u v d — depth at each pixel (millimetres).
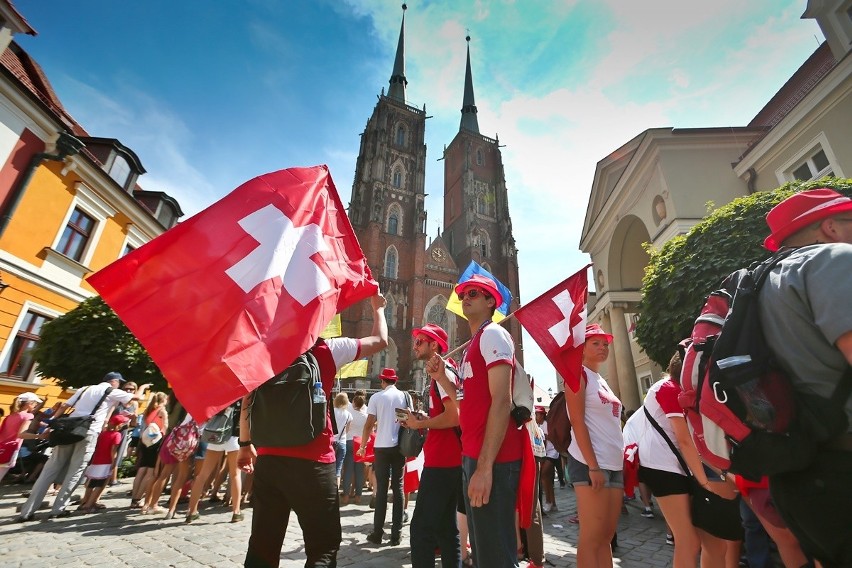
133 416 8570
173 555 4285
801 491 1344
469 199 50906
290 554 4480
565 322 3090
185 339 2010
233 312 2115
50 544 4602
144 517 6055
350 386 33188
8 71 10727
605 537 2783
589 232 20547
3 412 9719
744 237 7957
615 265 18719
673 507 2951
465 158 54094
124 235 16234
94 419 6277
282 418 2246
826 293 1264
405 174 47750
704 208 13320
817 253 1386
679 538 2895
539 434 6527
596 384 3197
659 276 9297
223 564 4039
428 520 3107
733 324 1532
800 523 1373
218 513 6512
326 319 2404
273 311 2211
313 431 2268
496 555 1976
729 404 1435
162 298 2104
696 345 1842
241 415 2834
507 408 2119
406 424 3615
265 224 2498
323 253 2674
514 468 2201
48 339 10266
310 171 3020
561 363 2953
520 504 2199
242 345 2035
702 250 8367
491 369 2197
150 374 10805
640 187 15773
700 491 2916
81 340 10117
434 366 3482
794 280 1391
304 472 2279
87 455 6262
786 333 1384
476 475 2006
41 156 12008
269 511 2318
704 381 1593
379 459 5289
